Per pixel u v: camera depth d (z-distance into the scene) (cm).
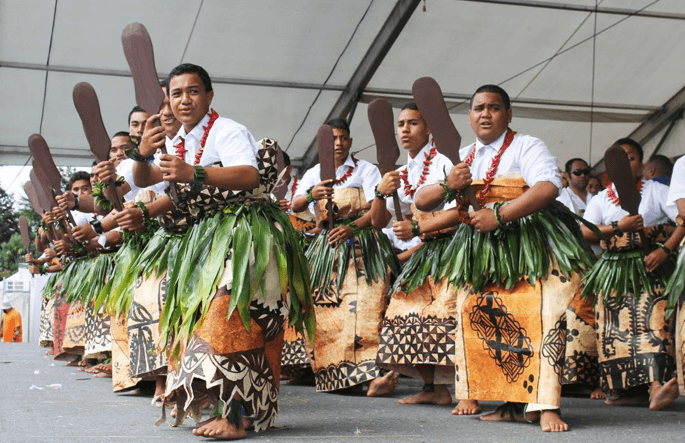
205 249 283
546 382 307
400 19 828
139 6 798
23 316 1427
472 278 326
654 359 403
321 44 889
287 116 1032
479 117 331
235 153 282
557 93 977
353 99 974
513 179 325
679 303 374
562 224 324
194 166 271
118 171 388
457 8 822
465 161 342
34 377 535
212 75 932
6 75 902
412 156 428
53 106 973
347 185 468
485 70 938
